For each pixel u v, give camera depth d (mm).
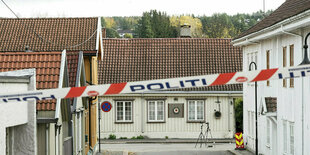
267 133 27734
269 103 25578
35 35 32000
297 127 21953
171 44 45719
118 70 43375
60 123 16328
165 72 43562
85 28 32500
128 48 45156
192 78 8930
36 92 9125
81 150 23156
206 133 41031
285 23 21531
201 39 46219
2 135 11383
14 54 17422
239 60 44594
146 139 40906
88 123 27328
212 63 44281
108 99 41156
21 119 12703
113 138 41062
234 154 30125
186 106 41250
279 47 24766
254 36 27438
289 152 23266
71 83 20797
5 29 32531
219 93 40906
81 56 21828
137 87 8961
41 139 15008
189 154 30250
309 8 17969
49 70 16906
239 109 40812
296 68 9039
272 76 9062
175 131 41250
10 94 9117
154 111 41312
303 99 21062
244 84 32938
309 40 20453
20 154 13312
